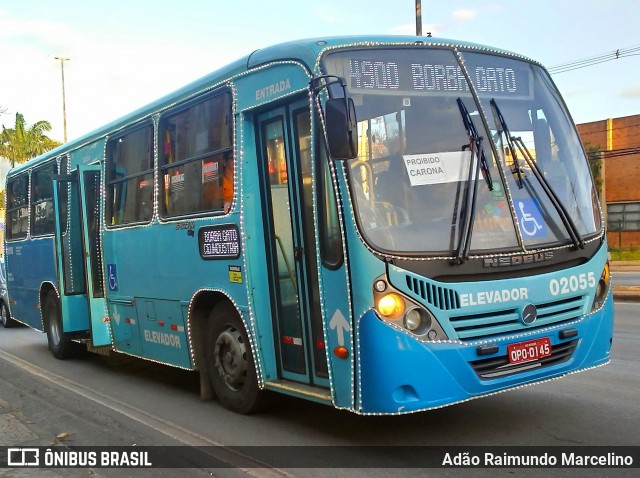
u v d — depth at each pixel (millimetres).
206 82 6453
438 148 4953
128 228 8016
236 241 5934
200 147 6566
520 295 4812
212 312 6605
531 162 5254
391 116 4938
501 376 4762
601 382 6992
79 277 9523
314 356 5340
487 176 4969
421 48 5230
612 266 27141
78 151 9609
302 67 5168
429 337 4531
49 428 6457
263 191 5844
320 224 4969
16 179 12562
